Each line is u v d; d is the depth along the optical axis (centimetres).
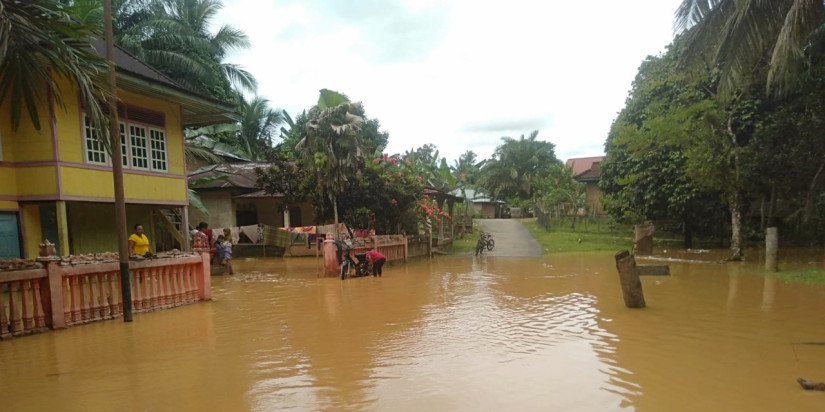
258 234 2350
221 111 1591
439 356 598
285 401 454
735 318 800
